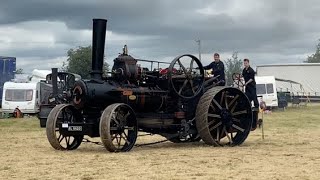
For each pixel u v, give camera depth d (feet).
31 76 119.85
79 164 28.14
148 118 36.63
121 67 36.22
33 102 98.12
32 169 26.37
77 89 34.86
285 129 55.77
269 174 24.11
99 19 35.70
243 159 29.71
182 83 37.81
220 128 38.19
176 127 37.68
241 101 39.32
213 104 37.91
